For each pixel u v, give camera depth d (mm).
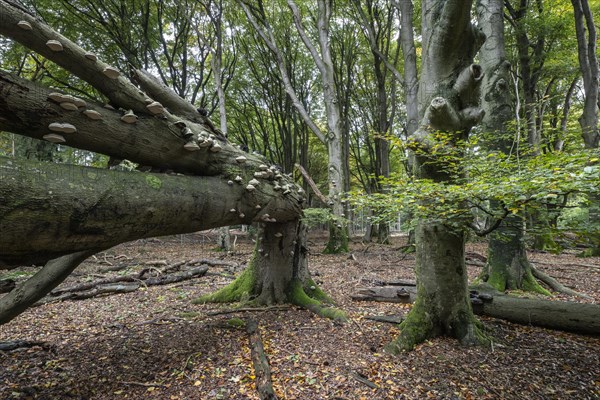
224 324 4652
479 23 7320
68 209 2080
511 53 13469
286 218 5293
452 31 3928
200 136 3293
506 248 6996
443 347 3973
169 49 17203
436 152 3682
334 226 13648
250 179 4039
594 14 12422
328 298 5930
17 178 1872
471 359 3680
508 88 6758
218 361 3555
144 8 14875
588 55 9914
